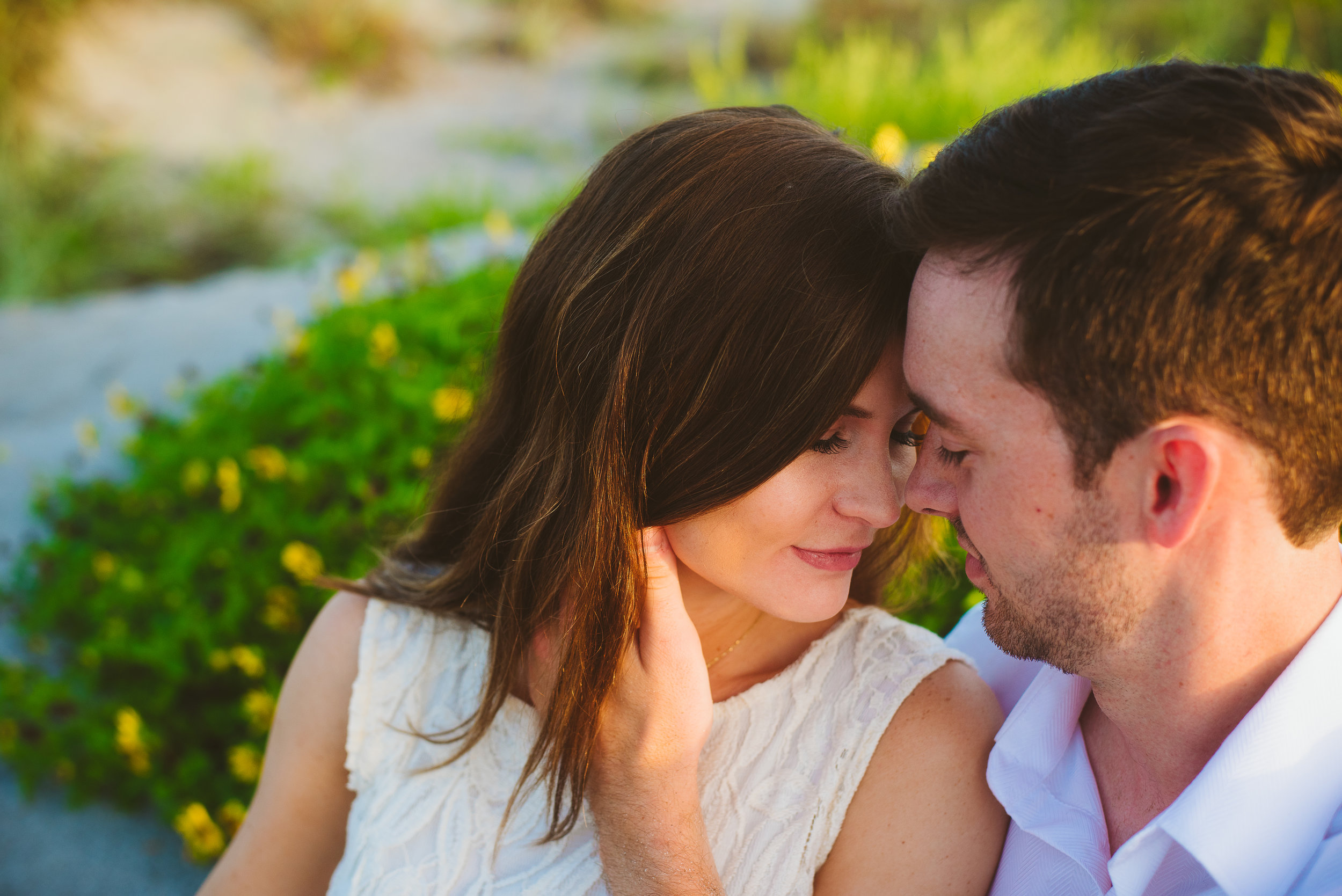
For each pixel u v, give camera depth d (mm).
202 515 3359
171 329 5801
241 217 9156
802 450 1146
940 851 1261
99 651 3133
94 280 8422
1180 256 914
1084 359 958
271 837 1441
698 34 12438
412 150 10469
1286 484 956
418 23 12750
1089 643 1077
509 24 12891
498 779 1350
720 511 1205
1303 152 904
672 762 1233
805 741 1310
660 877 1207
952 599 2094
